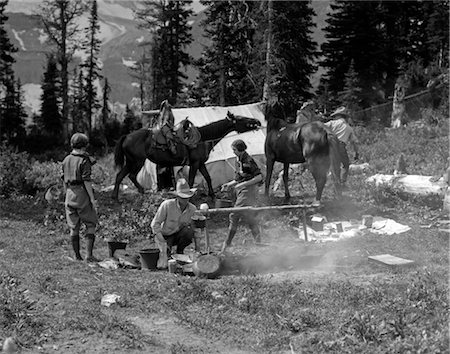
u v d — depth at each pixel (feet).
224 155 66.80
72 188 33.76
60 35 164.76
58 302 25.49
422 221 45.19
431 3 154.92
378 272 31.32
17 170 64.39
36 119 212.02
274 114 56.24
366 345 20.77
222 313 24.73
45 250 37.76
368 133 97.35
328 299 25.99
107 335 22.09
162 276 30.25
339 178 48.14
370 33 148.25
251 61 118.42
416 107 130.52
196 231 34.30
